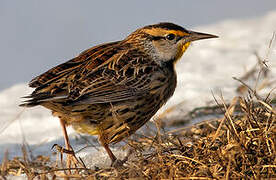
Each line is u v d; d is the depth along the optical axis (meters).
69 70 10.35
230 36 19.33
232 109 10.82
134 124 11.09
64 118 10.73
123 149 11.54
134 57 11.20
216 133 10.02
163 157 9.95
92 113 10.48
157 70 11.34
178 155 9.65
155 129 12.91
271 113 10.11
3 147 12.29
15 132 13.37
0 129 13.48
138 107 10.94
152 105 11.25
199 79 16.16
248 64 16.62
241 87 14.68
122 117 10.80
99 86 10.38
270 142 9.79
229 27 20.12
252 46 18.16
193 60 17.78
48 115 14.47
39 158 11.23
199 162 9.40
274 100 12.77
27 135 13.14
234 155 9.41
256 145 9.73
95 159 11.27
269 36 18.84
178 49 11.81
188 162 9.59
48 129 13.52
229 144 9.59
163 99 11.48
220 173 9.30
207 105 14.06
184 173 9.36
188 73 16.72
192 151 10.27
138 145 11.41
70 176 9.50
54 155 11.69
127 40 11.81
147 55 11.50
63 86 9.90
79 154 11.65
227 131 10.20
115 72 10.69
